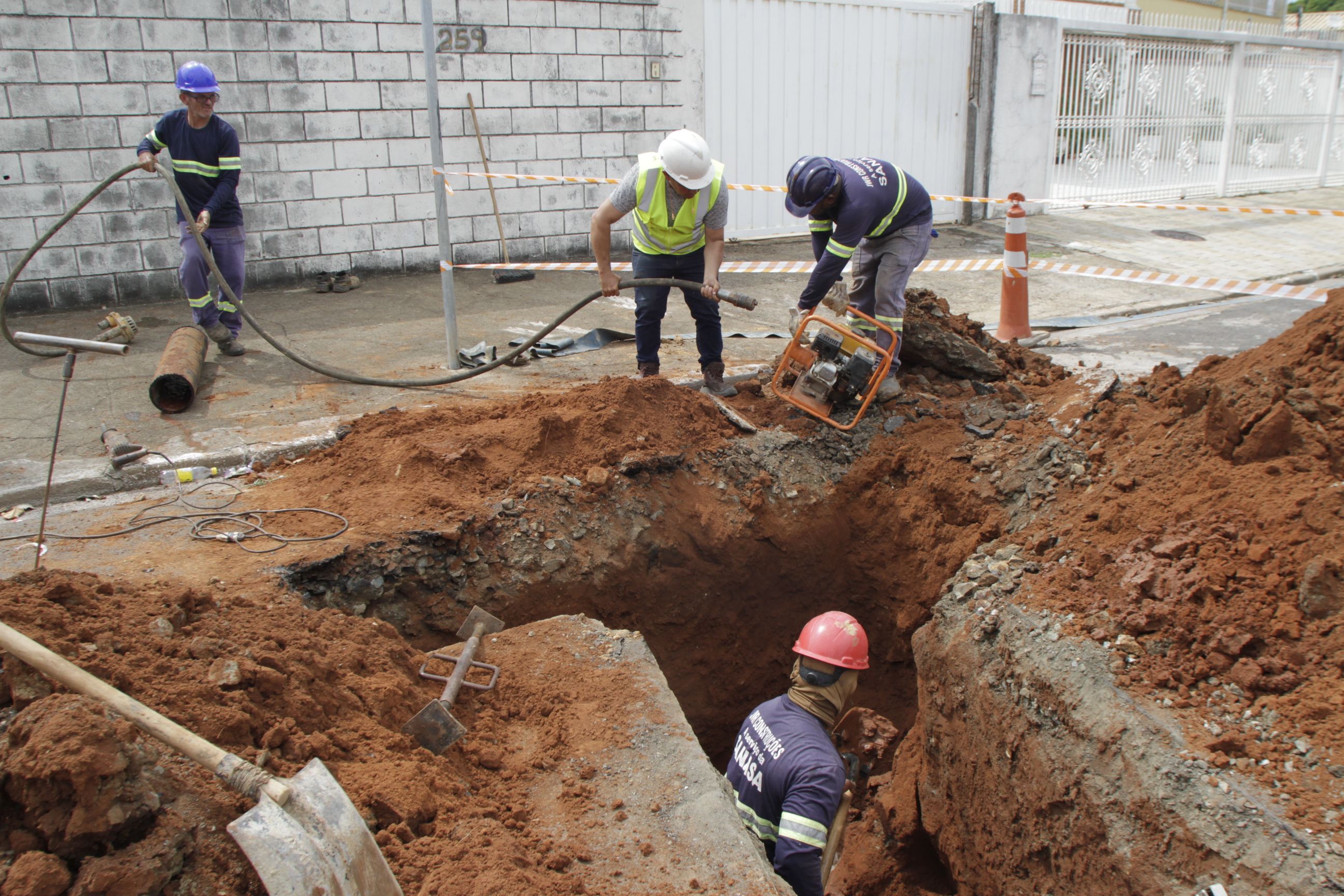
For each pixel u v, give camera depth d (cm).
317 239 956
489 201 1033
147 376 643
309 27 895
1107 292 971
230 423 554
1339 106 1741
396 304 874
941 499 516
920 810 438
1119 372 659
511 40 992
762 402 596
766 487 525
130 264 872
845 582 544
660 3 1062
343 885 183
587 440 507
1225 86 1569
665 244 541
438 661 330
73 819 194
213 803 220
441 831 249
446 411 543
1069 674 342
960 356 603
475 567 439
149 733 200
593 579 464
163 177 541
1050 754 336
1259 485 380
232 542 415
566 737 301
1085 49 1391
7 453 507
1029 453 505
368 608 413
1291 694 307
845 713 529
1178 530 382
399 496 460
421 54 955
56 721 198
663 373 652
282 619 316
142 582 364
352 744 267
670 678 502
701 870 249
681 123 1120
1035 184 1402
